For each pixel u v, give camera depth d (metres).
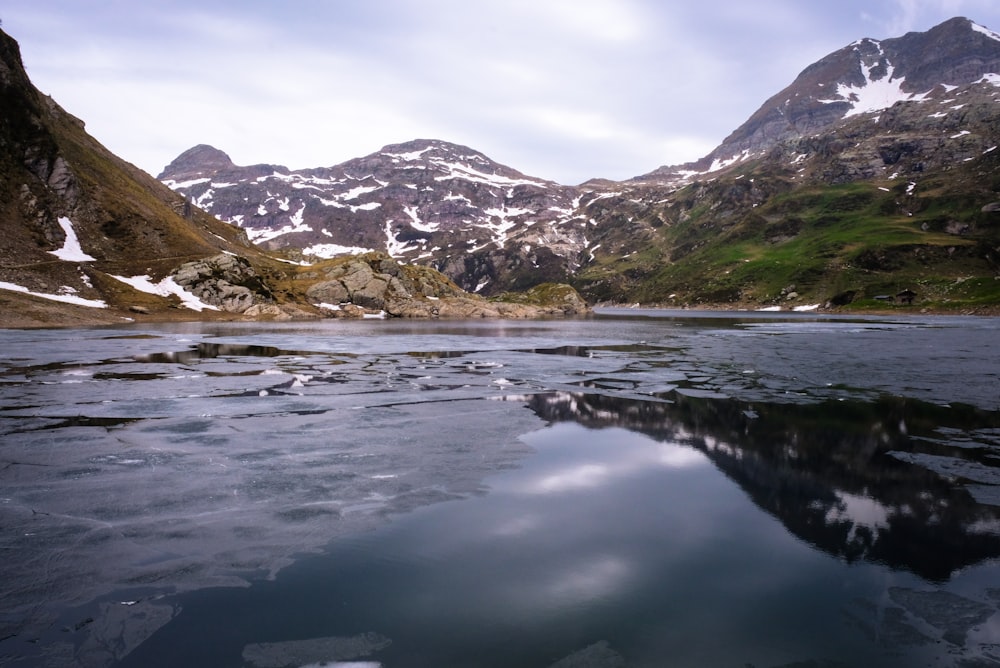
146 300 104.81
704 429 20.81
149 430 19.98
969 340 64.06
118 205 123.75
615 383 32.09
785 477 15.19
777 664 7.12
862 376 34.75
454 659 7.16
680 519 12.18
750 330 88.81
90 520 11.82
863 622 8.19
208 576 9.45
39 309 82.75
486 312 156.00
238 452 17.22
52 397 26.17
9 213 100.81
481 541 11.00
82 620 8.03
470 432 20.19
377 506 12.87
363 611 8.36
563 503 13.13
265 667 6.92
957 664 7.18
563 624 8.05
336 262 159.75
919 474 15.44
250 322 106.06
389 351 51.53
